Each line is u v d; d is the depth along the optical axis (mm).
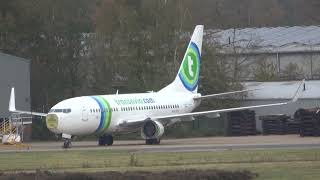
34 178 114562
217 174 114312
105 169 135750
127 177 113312
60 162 156500
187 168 132000
